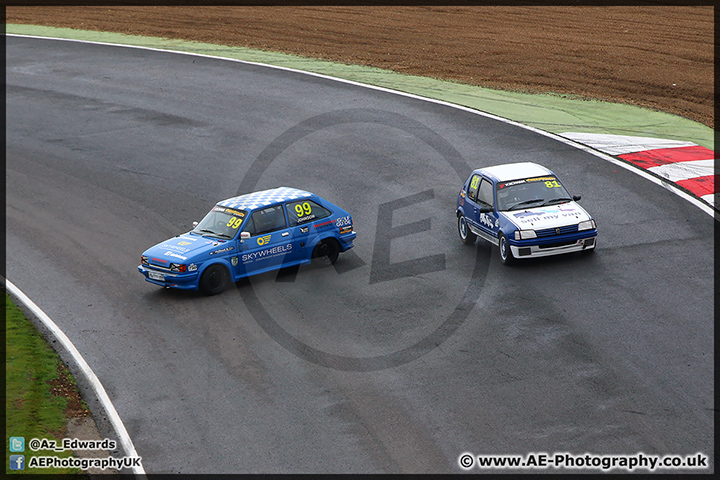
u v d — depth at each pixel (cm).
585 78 5669
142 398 2208
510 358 2258
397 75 5966
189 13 8675
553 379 2127
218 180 4269
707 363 2139
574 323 2428
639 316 2436
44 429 2050
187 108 5525
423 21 7950
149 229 3694
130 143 4962
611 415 1944
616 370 2142
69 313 2859
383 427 1975
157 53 7056
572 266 2862
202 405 2144
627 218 3281
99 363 2441
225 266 2917
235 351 2448
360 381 2205
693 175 3728
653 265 2803
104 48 7350
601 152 4141
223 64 6562
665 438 1839
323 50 6850
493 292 2703
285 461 1864
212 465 1869
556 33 7219
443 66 6169
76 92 6091
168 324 2686
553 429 1906
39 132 5303
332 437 1947
